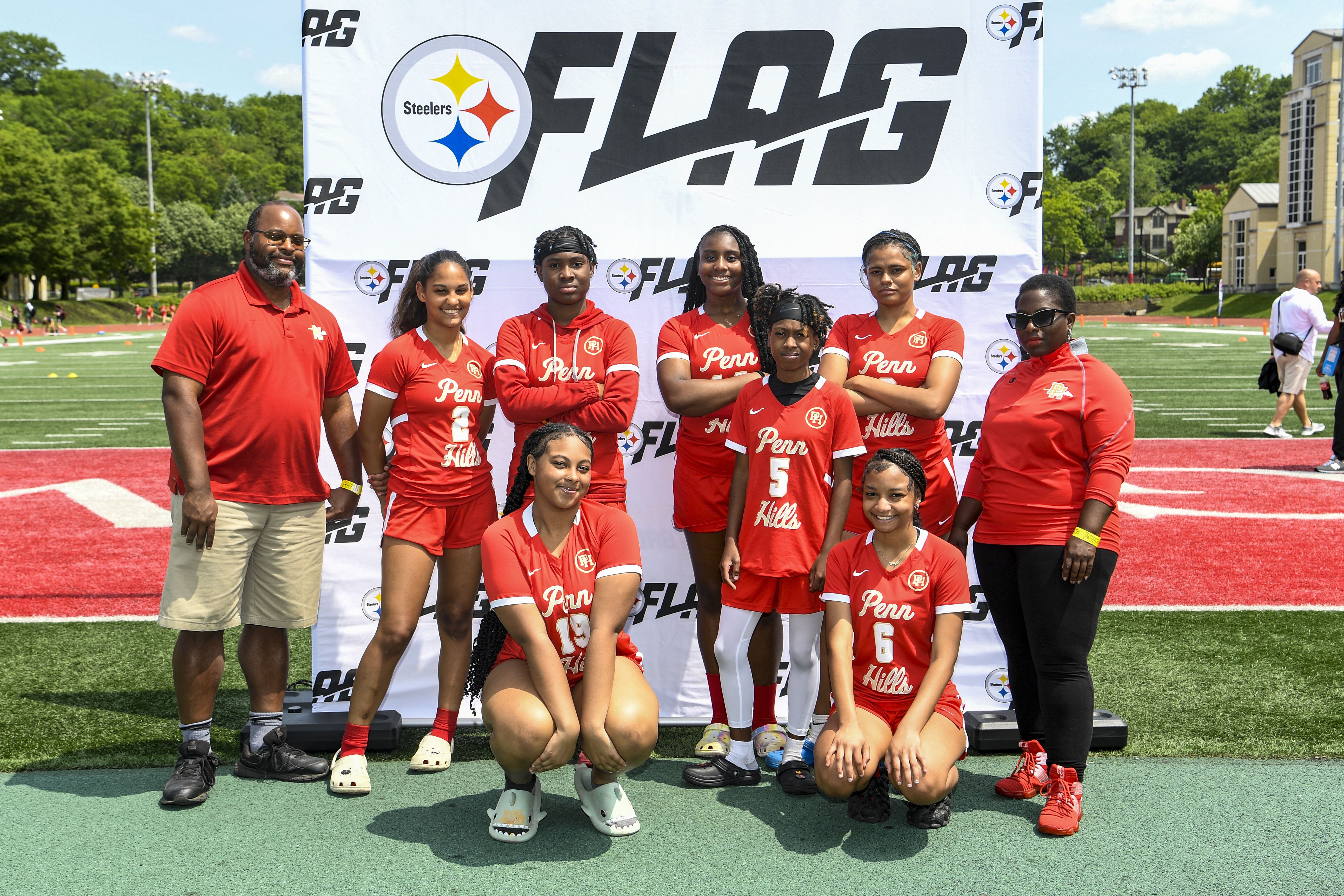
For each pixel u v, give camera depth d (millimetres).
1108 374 3240
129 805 3348
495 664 3320
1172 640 5289
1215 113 136500
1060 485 3258
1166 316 62125
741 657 3613
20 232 58625
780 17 4176
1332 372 9953
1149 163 128125
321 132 4148
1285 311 12328
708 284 3789
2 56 110875
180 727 3557
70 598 6168
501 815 3098
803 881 2809
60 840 3070
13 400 18438
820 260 4242
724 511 3875
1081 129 137625
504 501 4344
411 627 3570
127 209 67312
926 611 3266
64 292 67375
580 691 3299
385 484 3764
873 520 3246
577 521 3193
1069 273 103500
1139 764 3668
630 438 4309
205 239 86688
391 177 4180
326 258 4184
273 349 3434
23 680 4727
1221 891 2723
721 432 3855
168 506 9062
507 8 4145
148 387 20969
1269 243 67438
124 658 5070
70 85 111625
